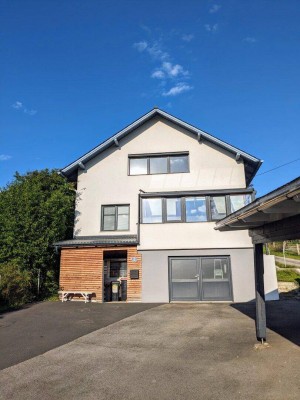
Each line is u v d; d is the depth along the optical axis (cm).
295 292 1520
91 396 466
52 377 543
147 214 1480
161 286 1384
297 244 3238
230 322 918
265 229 662
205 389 473
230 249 1396
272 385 475
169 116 1666
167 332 834
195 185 1588
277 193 429
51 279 1555
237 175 1571
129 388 489
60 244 1460
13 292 1272
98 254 1447
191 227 1430
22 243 1448
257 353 622
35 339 792
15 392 487
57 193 1653
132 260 1420
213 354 633
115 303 1349
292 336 733
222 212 1450
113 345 730
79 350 697
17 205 1512
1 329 898
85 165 1698
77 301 1398
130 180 1645
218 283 1378
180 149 1648
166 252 1420
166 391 473
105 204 1631
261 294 705
